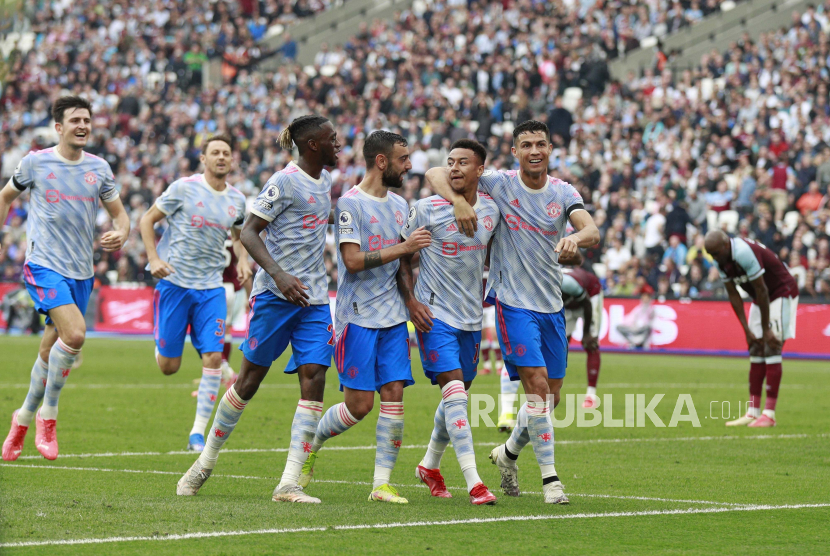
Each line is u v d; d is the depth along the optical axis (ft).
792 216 222.89
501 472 62.85
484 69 291.79
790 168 233.35
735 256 103.81
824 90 248.11
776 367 105.09
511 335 60.70
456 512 55.42
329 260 240.94
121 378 150.71
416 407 118.01
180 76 332.80
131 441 86.63
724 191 228.02
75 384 140.05
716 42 295.28
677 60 292.81
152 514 52.70
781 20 292.81
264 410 112.68
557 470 74.13
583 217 59.82
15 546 44.73
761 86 261.44
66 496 58.34
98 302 268.00
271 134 290.15
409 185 252.83
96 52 349.82
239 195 90.63
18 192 74.28
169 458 77.30
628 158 251.80
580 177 244.22
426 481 62.59
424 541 47.29
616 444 90.12
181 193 87.56
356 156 273.75
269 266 57.31
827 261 207.72
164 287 87.71
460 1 327.26
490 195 61.72
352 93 304.30
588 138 255.70
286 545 45.80
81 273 75.36
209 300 87.15
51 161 74.23
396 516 53.57
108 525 49.62
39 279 73.20
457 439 58.70
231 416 59.41
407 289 60.90
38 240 73.92
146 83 343.67
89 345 225.76
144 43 351.46
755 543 48.29
